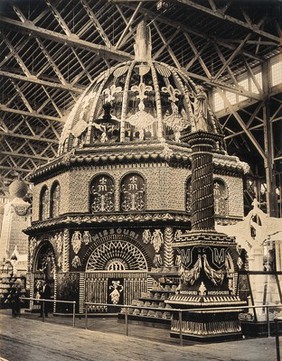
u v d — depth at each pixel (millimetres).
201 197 13438
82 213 20812
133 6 24594
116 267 20359
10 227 33062
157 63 25219
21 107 38125
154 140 21469
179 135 22266
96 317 19625
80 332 14469
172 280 17469
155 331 14586
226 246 13219
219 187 22719
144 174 20891
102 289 20125
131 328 15500
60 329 15305
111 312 19922
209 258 13023
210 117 25047
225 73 33594
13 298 19953
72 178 21156
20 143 44375
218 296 12805
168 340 12656
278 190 29844
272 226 17203
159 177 20750
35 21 24141
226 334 12570
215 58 31453
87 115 23516
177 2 22219
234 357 10039
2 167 43844
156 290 16875
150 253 20109
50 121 39750
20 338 13195
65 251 20547
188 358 9992
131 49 29703
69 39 24500
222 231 17766
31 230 23156
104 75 24828
